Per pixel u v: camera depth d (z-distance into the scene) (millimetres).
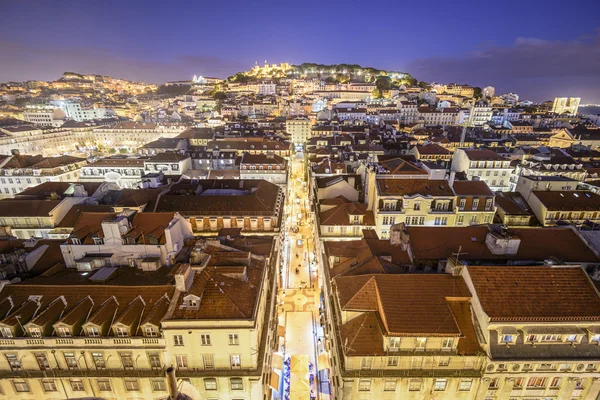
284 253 83375
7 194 113250
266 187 80812
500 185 106938
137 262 45312
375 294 38344
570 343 35156
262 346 38062
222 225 68562
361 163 99625
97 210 71375
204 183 83375
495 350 34531
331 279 48562
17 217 70688
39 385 36000
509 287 37406
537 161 105938
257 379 35219
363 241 52875
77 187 78750
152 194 71625
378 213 66250
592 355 34719
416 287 38500
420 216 66688
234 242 54469
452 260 40844
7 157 119750
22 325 34938
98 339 34312
